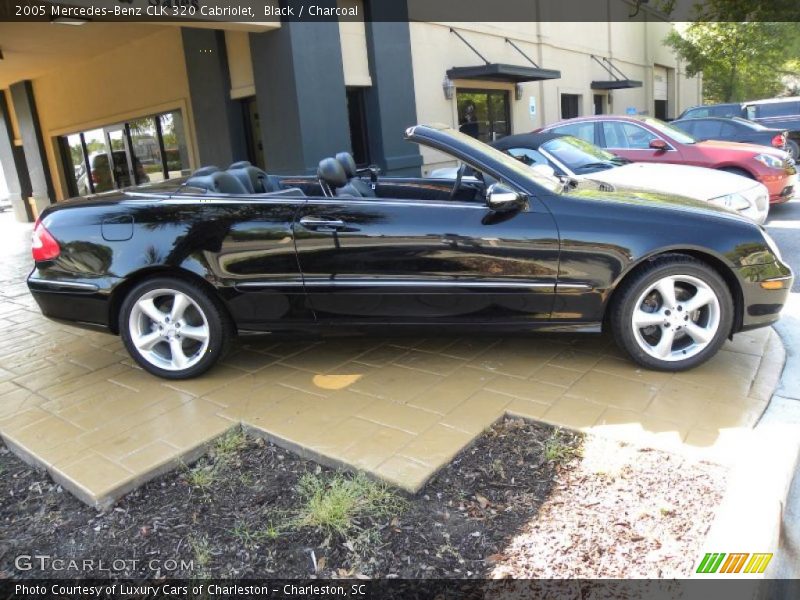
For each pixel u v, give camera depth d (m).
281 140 9.29
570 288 3.73
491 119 14.05
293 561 2.52
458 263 3.79
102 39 10.92
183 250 3.94
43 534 2.76
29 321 5.87
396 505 2.80
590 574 2.36
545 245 3.71
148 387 4.13
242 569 2.49
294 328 4.05
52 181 14.77
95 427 3.58
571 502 2.77
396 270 3.84
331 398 3.81
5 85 14.52
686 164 8.65
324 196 4.17
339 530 2.64
